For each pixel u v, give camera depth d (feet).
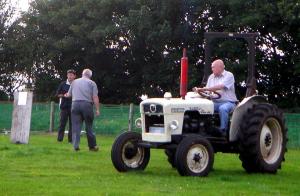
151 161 45.06
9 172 35.35
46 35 153.89
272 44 128.16
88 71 52.70
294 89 130.93
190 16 132.16
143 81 144.15
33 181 31.71
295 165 46.50
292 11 112.47
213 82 40.11
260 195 29.19
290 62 125.39
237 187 31.81
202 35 132.98
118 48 144.36
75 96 51.70
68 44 142.20
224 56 123.34
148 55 143.74
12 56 162.91
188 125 37.65
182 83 38.29
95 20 139.13
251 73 42.19
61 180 32.42
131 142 37.93
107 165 40.65
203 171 35.88
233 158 49.98
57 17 145.69
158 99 37.83
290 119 75.05
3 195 26.94
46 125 88.33
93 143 51.78
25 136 61.00
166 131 36.47
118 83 149.89
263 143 39.19
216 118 39.04
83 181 32.24
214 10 132.36
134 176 35.17
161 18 132.16
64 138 72.69
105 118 85.46
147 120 37.78
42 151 48.57
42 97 157.89
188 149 35.32
